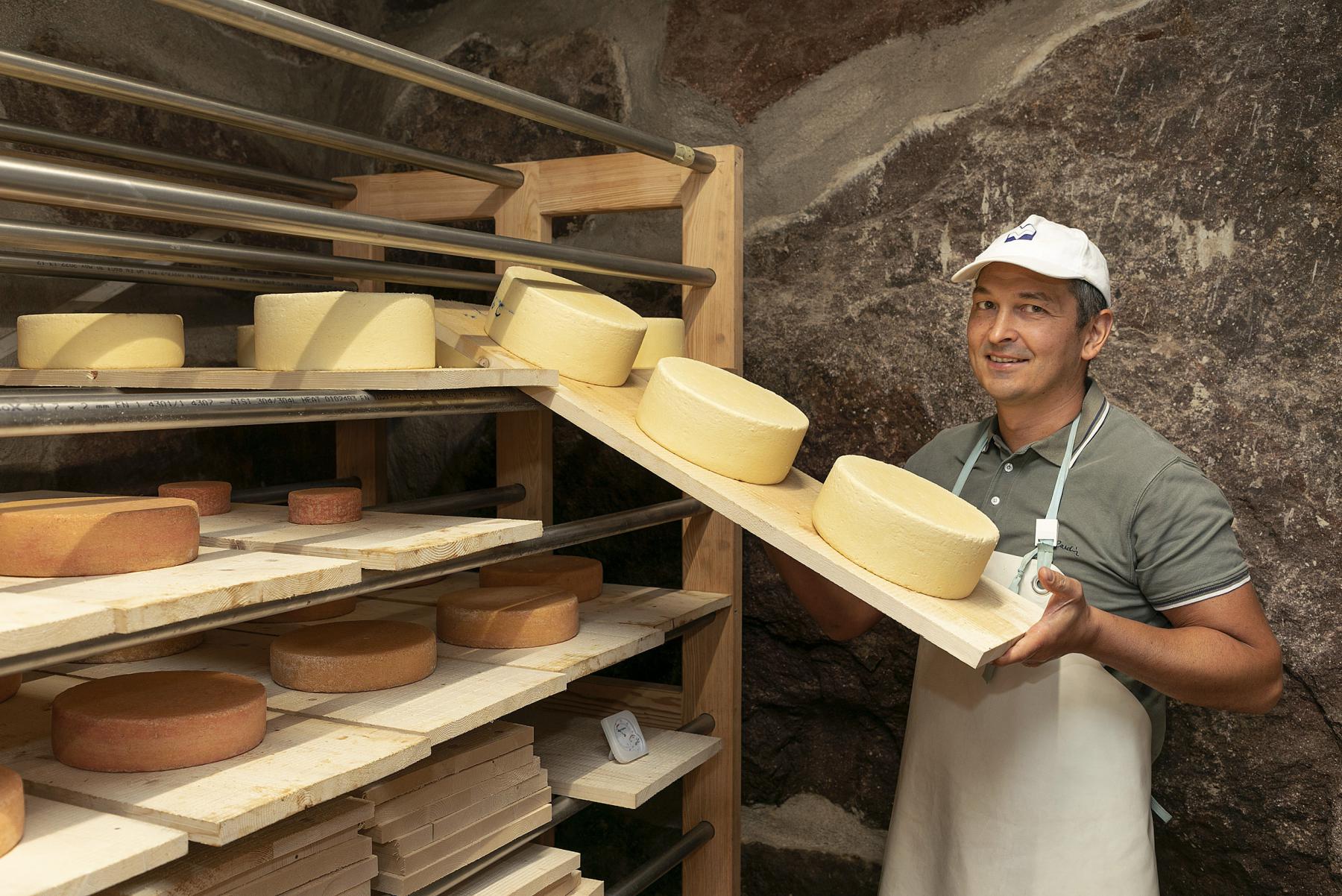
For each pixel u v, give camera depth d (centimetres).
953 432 122
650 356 113
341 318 83
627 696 131
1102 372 124
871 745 142
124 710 66
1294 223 114
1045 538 105
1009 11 127
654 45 145
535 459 131
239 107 95
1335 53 112
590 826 156
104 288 123
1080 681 103
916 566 83
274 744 70
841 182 136
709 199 123
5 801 52
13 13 113
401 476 164
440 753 82
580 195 129
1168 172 119
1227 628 99
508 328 96
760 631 146
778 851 148
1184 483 101
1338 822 116
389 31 162
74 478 118
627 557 151
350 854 71
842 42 135
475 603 99
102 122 123
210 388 85
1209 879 124
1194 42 118
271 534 80
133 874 52
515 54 153
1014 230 106
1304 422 115
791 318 140
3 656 49
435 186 138
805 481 103
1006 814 104
